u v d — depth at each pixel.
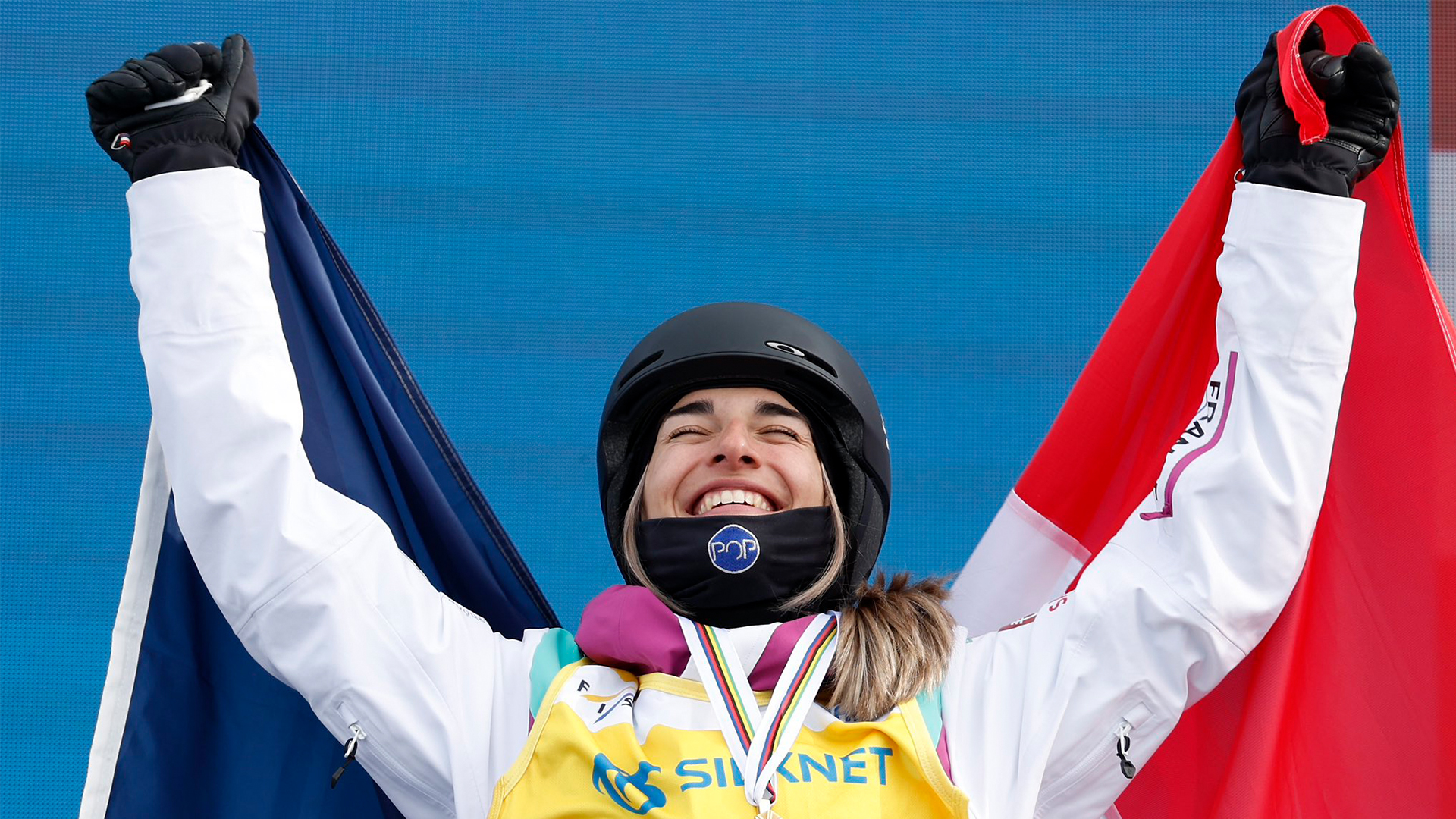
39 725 13.58
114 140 9.37
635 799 8.38
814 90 15.30
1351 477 9.73
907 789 8.53
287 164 14.80
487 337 14.64
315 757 10.04
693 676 8.92
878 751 8.62
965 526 14.52
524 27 15.18
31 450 14.07
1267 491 8.79
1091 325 15.00
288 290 10.30
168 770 9.84
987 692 8.94
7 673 13.65
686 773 8.47
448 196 14.87
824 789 8.45
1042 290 15.07
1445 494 9.54
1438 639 9.47
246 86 9.70
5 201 14.43
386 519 10.34
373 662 8.88
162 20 14.89
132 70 9.37
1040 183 15.23
